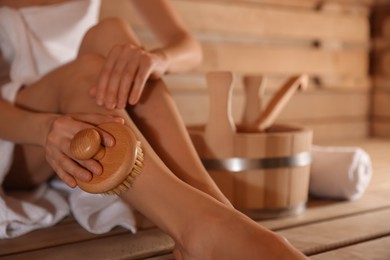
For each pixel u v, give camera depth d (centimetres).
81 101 106
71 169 93
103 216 120
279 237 81
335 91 303
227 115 123
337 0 296
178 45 135
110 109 102
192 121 248
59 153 97
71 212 133
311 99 292
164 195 91
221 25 254
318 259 101
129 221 116
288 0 278
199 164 104
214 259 83
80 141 90
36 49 150
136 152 91
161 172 93
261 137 122
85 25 164
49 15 158
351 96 311
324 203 146
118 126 94
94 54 117
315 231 119
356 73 312
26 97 123
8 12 149
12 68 146
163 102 111
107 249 106
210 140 124
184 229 88
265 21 269
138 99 107
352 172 146
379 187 168
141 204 93
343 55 303
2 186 135
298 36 283
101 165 91
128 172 90
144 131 109
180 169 103
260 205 126
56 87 116
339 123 307
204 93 251
